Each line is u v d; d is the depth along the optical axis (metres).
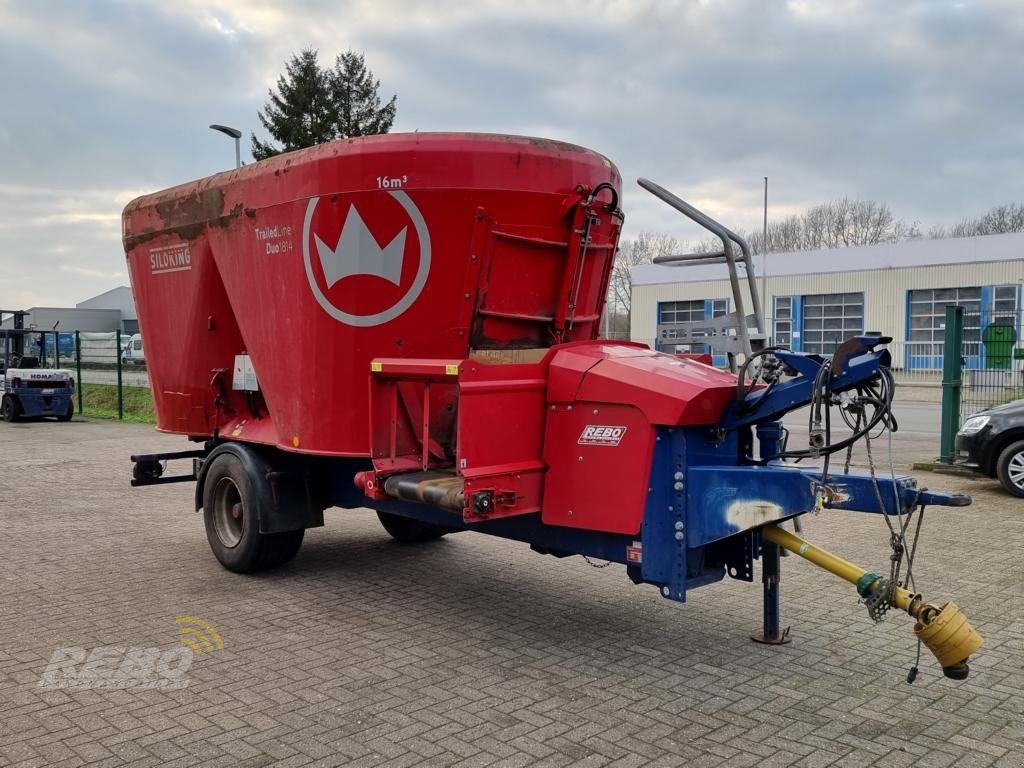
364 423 5.92
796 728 4.15
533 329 6.01
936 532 8.32
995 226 74.19
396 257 5.65
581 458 4.98
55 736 4.07
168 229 7.45
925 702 4.45
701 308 44.38
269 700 4.50
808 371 4.58
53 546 8.09
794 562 7.37
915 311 38.75
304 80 42.50
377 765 3.78
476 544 8.19
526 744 3.98
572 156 5.77
